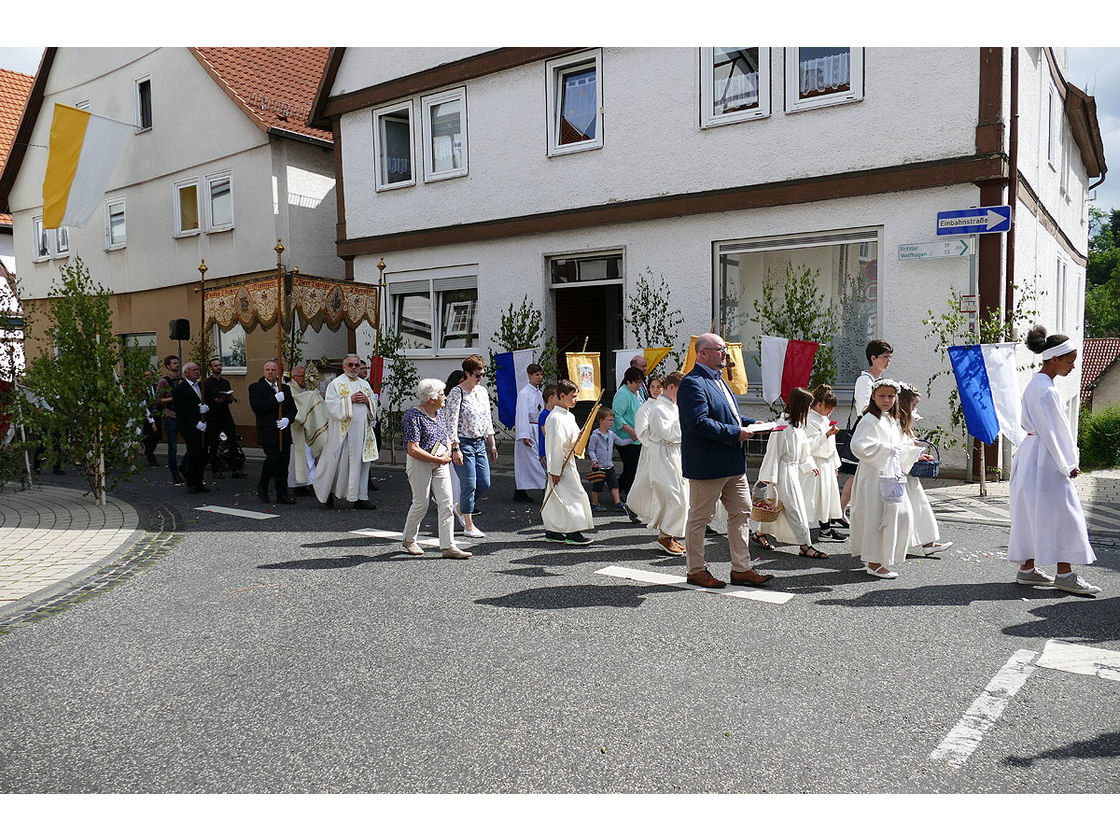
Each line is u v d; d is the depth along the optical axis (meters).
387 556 7.57
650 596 6.09
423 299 16.67
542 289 14.88
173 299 21.27
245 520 9.50
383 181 17.09
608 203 13.84
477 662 4.85
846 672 4.58
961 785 3.40
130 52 21.55
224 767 3.68
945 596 5.95
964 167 10.52
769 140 12.12
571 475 7.89
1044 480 5.95
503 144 15.09
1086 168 20.98
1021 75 11.42
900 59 10.93
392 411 15.87
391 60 16.44
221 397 13.07
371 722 4.09
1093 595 5.90
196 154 20.17
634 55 13.35
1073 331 19.61
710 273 12.93
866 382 7.91
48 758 3.81
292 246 18.91
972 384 9.25
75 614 5.98
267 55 21.44
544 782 3.48
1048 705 4.12
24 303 13.05
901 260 11.09
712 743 3.80
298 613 5.88
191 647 5.23
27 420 10.65
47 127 24.38
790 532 7.26
